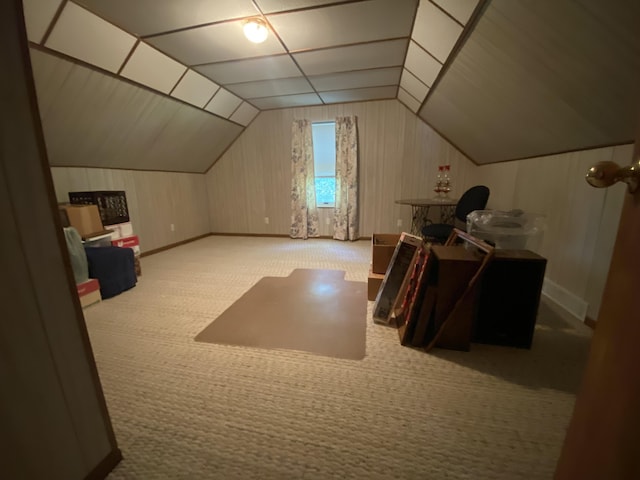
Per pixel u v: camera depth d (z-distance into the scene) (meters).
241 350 1.61
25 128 0.69
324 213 4.58
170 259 3.58
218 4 1.80
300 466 0.95
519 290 1.52
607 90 1.30
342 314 2.03
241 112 4.09
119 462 0.97
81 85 2.23
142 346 1.66
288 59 2.63
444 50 2.03
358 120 4.10
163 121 3.26
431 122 3.72
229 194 4.93
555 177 2.11
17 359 0.69
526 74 1.61
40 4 1.60
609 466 0.45
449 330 1.55
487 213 2.12
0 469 0.66
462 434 1.05
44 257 0.75
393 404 1.20
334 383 1.34
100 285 2.32
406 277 1.84
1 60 0.63
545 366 1.43
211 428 1.10
